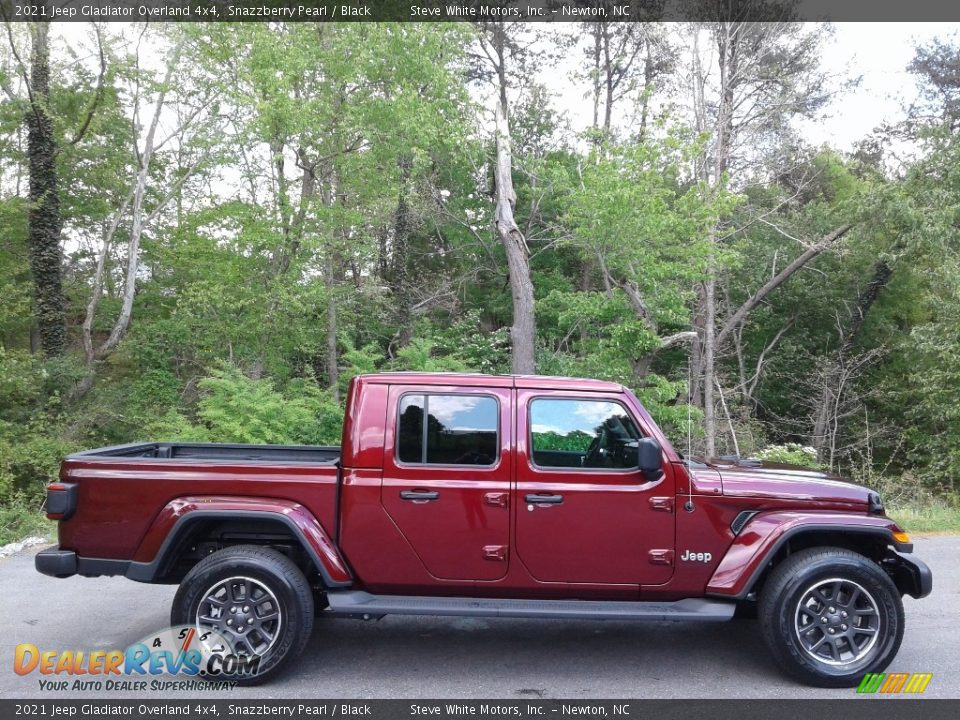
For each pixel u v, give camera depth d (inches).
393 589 176.4
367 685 170.9
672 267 554.9
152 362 729.6
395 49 615.8
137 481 175.5
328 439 533.3
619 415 180.7
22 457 536.7
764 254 872.9
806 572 168.9
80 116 713.0
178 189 749.3
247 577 169.8
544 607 171.6
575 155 791.1
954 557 301.7
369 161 607.2
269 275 632.4
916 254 796.6
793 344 930.1
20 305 633.0
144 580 171.5
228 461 180.7
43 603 234.8
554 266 922.1
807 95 780.0
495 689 168.7
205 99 650.8
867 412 816.3
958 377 673.0
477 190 912.3
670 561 174.2
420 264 965.8
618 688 169.6
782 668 172.2
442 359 632.4
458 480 175.0
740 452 708.0
